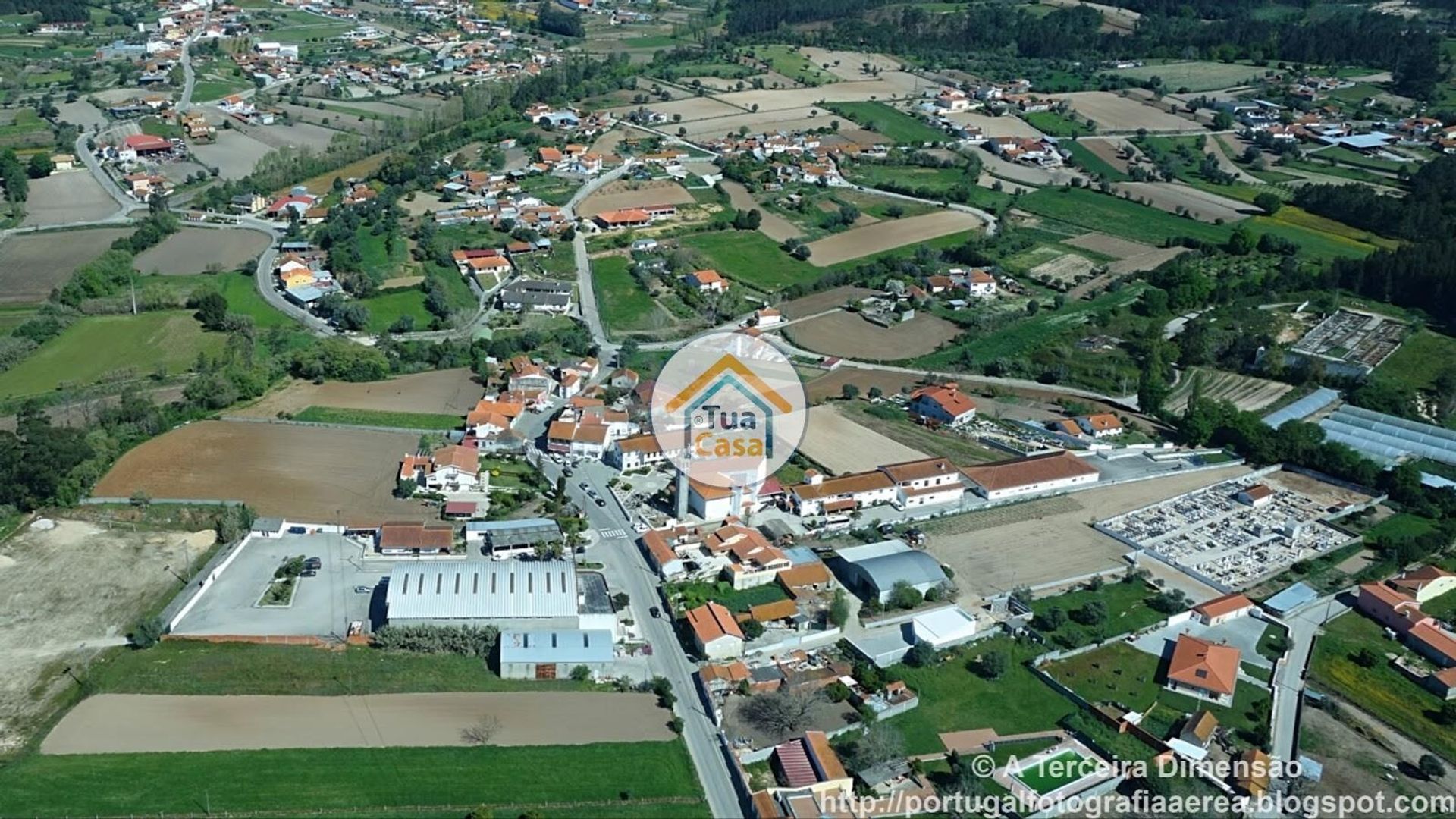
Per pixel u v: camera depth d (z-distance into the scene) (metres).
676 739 121.56
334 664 130.75
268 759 114.25
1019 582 154.88
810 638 140.50
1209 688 130.50
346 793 110.31
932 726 125.56
